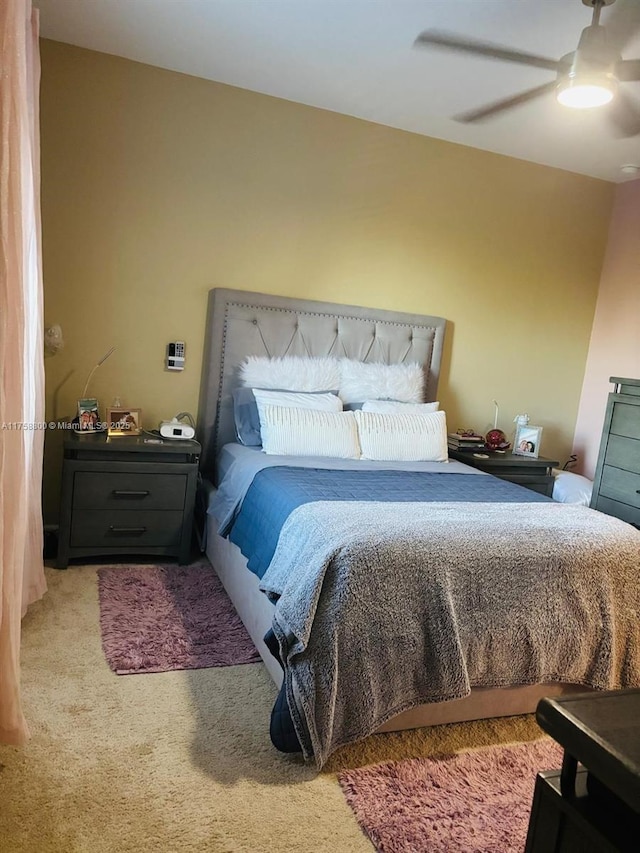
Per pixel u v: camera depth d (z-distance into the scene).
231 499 2.93
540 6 2.36
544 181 4.28
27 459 2.26
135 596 2.80
